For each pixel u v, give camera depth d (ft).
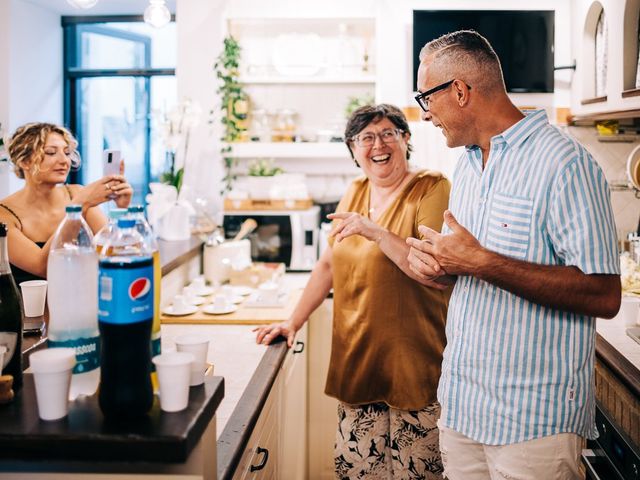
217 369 5.45
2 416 2.79
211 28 11.44
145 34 14.53
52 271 2.97
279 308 8.18
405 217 6.26
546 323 4.19
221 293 8.77
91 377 3.04
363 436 6.52
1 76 12.91
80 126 14.96
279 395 6.36
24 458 2.65
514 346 4.28
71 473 2.81
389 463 6.63
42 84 13.96
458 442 4.71
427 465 6.34
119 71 14.60
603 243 3.90
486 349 4.40
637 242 9.42
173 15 14.25
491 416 4.38
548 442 4.21
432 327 6.20
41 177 7.11
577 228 3.93
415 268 4.43
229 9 11.40
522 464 4.26
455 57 4.38
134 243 2.99
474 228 4.63
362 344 6.32
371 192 6.80
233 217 10.72
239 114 11.46
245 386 4.96
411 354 6.17
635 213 10.96
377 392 6.36
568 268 3.94
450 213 4.24
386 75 11.42
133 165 15.01
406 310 6.15
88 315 3.01
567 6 11.12
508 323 4.30
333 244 6.66
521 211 4.22
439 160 10.81
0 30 12.84
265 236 10.75
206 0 11.39
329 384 6.65
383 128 6.29
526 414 4.25
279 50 11.70
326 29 11.94
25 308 5.69
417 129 10.78
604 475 5.78
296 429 8.19
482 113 4.44
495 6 11.22
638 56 8.02
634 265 8.58
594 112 9.56
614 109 8.50
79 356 2.99
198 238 10.79
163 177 10.99
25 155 7.02
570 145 4.11
